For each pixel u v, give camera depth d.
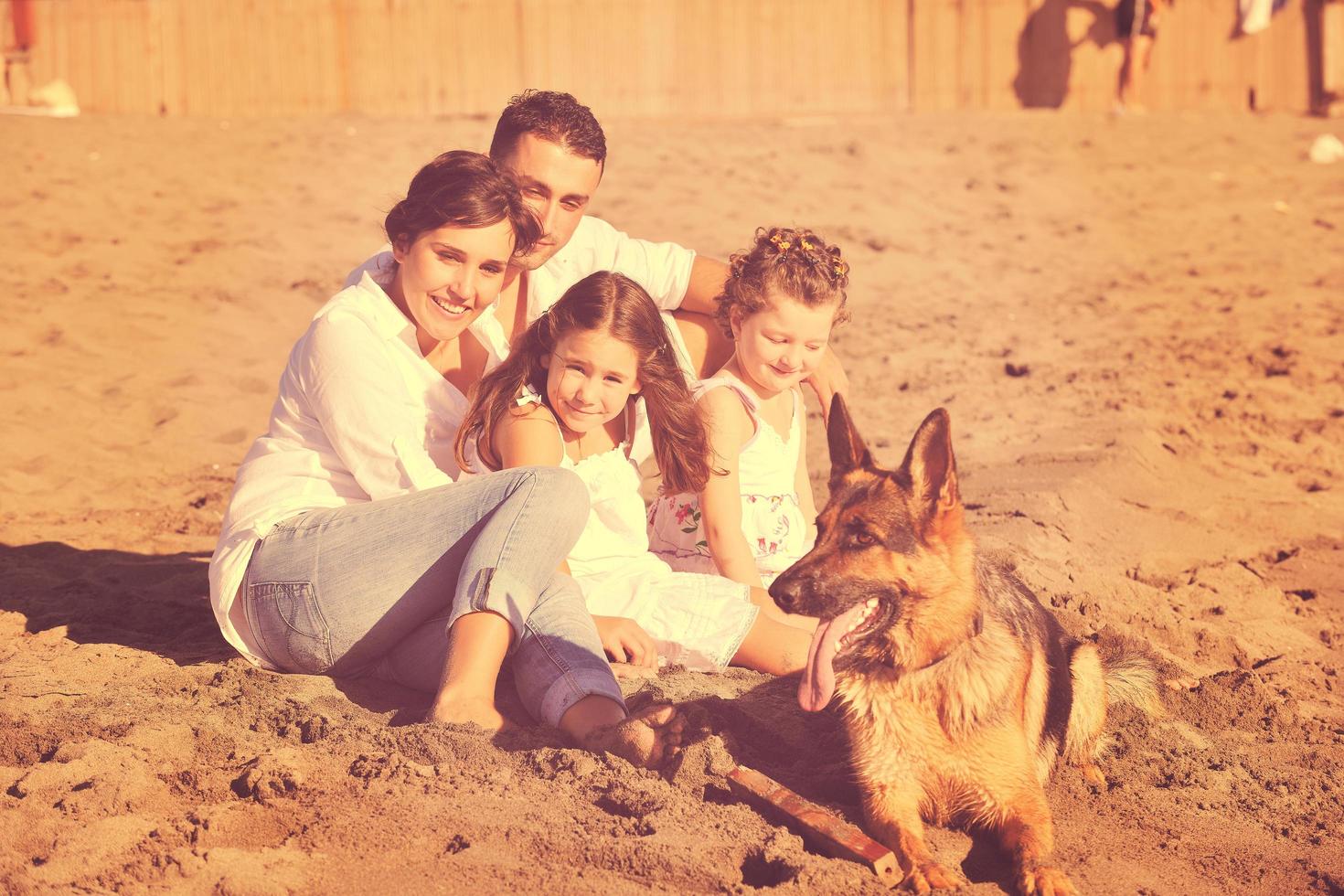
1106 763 4.14
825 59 20.45
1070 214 14.80
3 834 3.18
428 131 18.08
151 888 2.98
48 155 15.76
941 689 3.55
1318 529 6.86
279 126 18.56
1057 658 4.05
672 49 20.45
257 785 3.46
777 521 4.79
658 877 3.15
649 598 4.38
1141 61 19.89
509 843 3.28
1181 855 3.54
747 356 4.59
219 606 4.15
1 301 10.36
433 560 3.95
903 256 13.12
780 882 3.17
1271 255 13.23
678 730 3.70
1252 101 20.34
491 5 20.45
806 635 4.41
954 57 20.41
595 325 4.10
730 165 15.91
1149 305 11.62
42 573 5.62
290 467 4.18
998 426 8.41
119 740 3.71
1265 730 4.50
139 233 12.67
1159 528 6.72
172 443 7.91
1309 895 3.36
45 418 8.11
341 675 4.22
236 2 20.58
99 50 20.94
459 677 3.78
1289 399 9.00
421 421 4.30
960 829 3.66
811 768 3.86
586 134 4.62
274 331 10.28
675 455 4.38
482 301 4.20
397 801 3.44
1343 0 19.86
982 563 3.96
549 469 3.93
